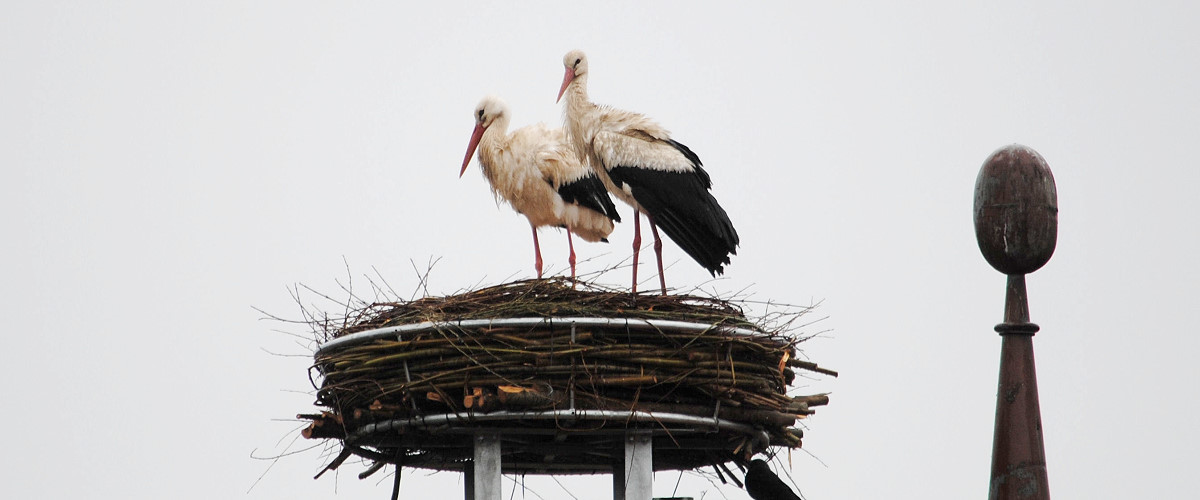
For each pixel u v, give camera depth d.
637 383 12.27
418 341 12.39
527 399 11.99
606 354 12.22
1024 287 10.42
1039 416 10.20
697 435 13.71
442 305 13.01
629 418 12.22
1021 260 10.37
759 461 13.84
